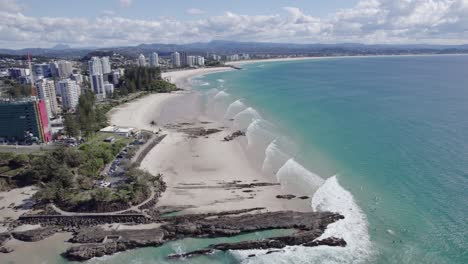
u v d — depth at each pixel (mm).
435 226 70625
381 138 122375
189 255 68250
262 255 67250
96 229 77562
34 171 101688
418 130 128375
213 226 75750
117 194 88500
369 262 63469
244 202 86250
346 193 86750
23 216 82125
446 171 92500
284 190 91625
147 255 69188
